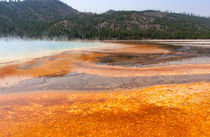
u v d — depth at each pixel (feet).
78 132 12.69
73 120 14.64
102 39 294.66
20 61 51.60
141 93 21.99
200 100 18.37
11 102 20.02
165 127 12.98
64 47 117.70
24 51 83.15
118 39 293.23
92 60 54.75
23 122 14.62
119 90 23.98
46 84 27.99
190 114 15.01
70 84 27.81
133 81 29.04
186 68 39.75
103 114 15.64
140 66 43.37
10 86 26.96
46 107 18.07
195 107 16.47
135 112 15.84
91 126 13.50
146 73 35.19
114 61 52.65
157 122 13.78
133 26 418.92
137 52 82.07
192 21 522.47
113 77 32.22
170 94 20.88
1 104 19.39
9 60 53.47
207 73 34.22
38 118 15.33
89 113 16.01
